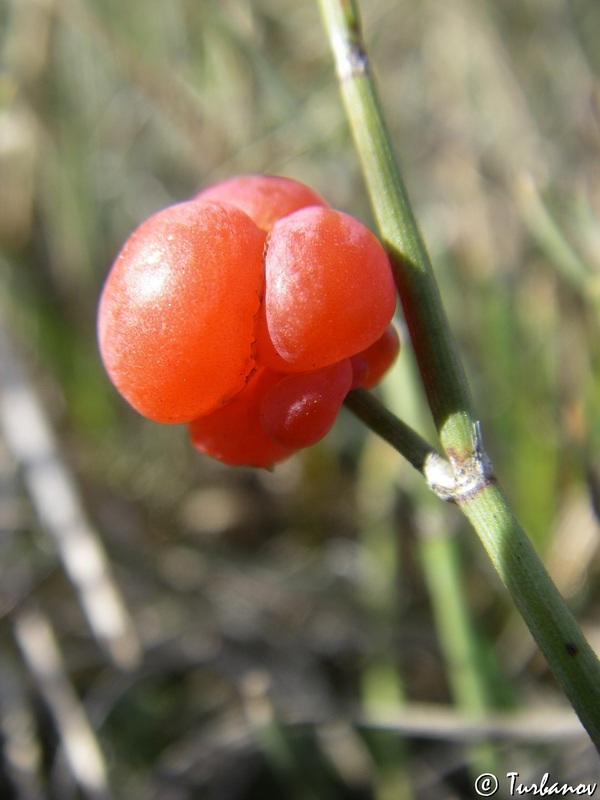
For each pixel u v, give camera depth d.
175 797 0.05
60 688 0.06
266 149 0.08
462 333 0.07
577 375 0.07
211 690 0.06
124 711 0.06
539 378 0.07
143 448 0.07
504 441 0.06
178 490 0.07
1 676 0.06
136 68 0.07
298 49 0.08
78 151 0.08
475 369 0.07
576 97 0.08
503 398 0.07
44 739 0.06
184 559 0.07
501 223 0.08
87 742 0.05
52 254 0.08
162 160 0.08
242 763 0.06
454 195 0.08
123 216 0.08
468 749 0.05
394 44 0.08
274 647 0.06
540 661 0.06
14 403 0.06
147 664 0.06
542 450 0.06
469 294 0.07
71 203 0.08
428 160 0.08
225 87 0.08
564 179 0.08
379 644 0.06
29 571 0.06
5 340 0.07
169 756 0.06
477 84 0.08
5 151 0.07
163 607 0.06
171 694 0.06
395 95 0.08
